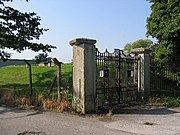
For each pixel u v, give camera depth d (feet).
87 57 30.99
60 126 24.27
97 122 26.20
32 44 57.16
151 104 39.96
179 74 51.78
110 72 37.27
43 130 22.79
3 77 75.25
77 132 22.20
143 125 25.08
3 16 54.90
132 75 42.14
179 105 39.17
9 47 56.75
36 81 64.54
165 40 48.49
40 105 34.55
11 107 34.55
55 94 40.11
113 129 23.38
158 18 50.39
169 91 51.06
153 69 50.98
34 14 58.54
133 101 41.55
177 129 23.66
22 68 89.04
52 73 71.56
